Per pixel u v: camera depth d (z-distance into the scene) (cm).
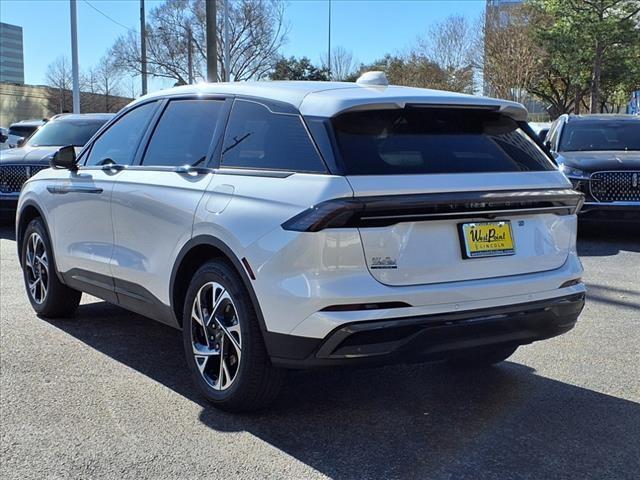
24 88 5591
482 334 369
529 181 389
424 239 353
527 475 334
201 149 439
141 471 335
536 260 391
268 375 378
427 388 450
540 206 389
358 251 339
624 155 993
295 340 350
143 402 420
